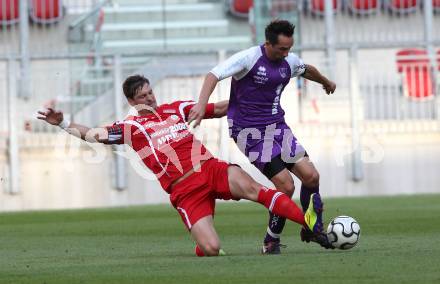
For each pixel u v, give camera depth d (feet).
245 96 69.77
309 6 163.22
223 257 65.05
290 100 148.77
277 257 63.46
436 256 61.57
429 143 152.35
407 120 152.15
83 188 145.28
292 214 64.90
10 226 105.91
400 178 151.74
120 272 57.52
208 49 150.71
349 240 65.26
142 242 82.43
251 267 57.77
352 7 164.45
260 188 65.77
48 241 85.30
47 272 59.31
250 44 165.48
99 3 164.25
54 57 147.84
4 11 157.28
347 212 112.78
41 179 145.07
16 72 146.30
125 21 170.30
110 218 115.14
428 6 159.94
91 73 149.07
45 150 145.18
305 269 55.98
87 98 147.84
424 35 161.07
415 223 94.58
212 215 67.31
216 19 172.86
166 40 169.89
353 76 150.41
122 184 145.28
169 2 172.14
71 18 162.81
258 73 68.90
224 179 66.03
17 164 144.25
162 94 148.56
